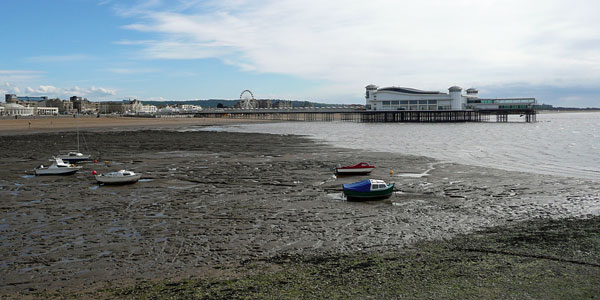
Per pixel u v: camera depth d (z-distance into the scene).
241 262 19.34
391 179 41.28
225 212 28.61
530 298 15.57
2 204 30.97
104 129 140.75
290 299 15.54
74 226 25.22
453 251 20.61
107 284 17.05
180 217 27.33
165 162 54.38
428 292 16.06
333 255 20.19
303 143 83.06
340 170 43.78
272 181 40.47
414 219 26.73
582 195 33.50
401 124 186.88
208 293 16.11
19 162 54.56
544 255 19.91
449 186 37.56
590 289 16.27
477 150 67.88
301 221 26.36
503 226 24.92
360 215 27.77
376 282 16.98
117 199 32.66
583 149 68.25
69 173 44.59
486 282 16.95
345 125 180.50
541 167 48.47
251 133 118.62
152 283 17.09
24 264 19.22
